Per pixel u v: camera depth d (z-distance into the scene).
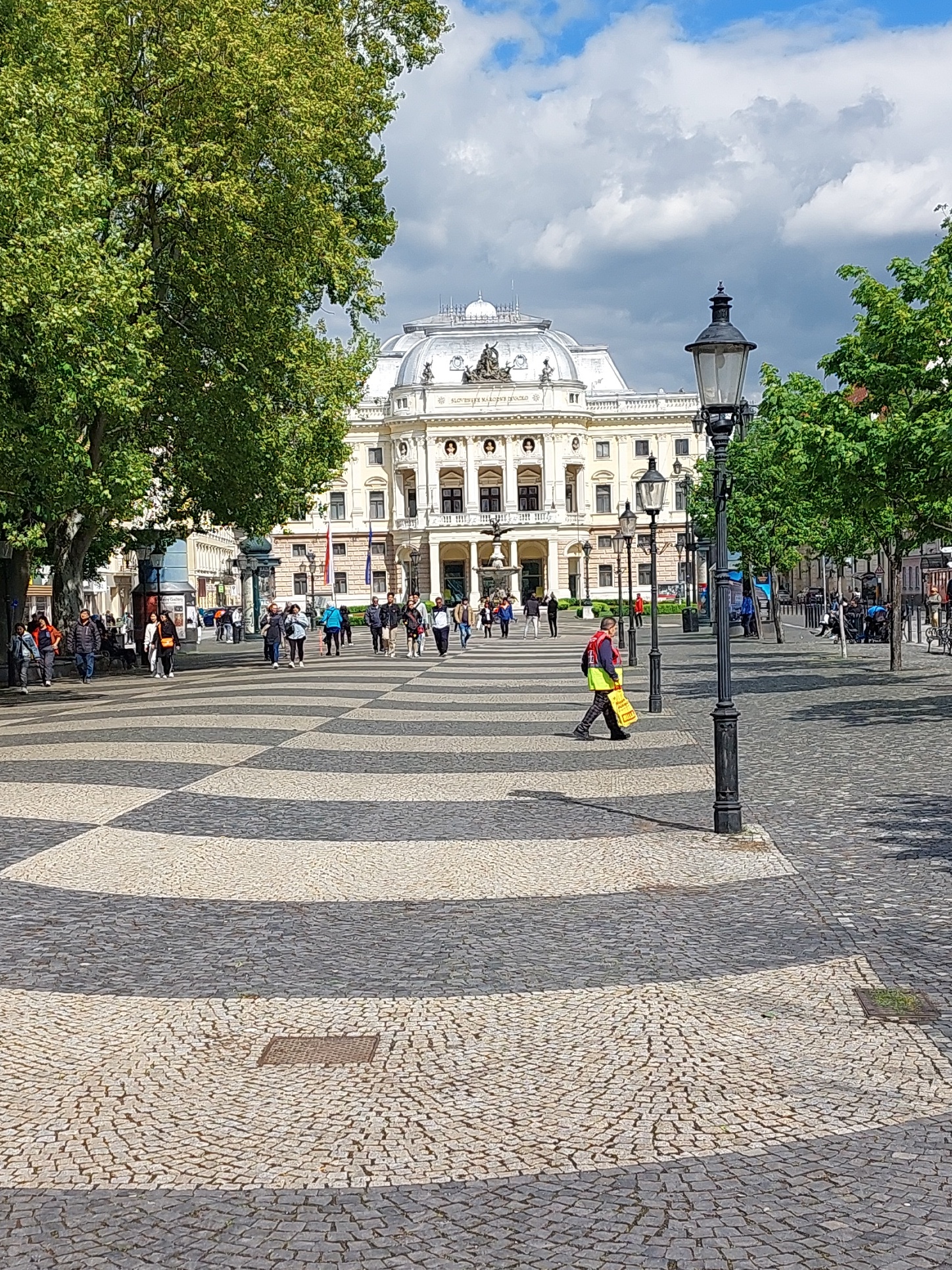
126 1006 7.17
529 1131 5.46
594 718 19.19
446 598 109.44
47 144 25.30
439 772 15.81
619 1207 4.79
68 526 39.47
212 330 35.34
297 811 13.14
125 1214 4.83
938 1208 4.72
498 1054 6.34
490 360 116.44
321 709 24.38
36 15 26.78
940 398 23.11
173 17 32.19
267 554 71.31
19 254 23.77
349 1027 6.75
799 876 9.81
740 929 8.43
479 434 115.62
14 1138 5.51
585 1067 6.14
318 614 85.62
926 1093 5.73
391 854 11.02
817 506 28.97
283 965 7.89
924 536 25.16
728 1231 4.61
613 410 121.06
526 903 9.31
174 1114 5.72
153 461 38.75
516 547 114.38
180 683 34.28
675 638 55.22
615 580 120.94
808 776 14.52
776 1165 5.09
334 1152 5.30
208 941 8.43
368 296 39.72
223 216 32.53
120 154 32.50
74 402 25.78
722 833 11.54
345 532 119.38
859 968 7.47
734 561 58.75
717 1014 6.81
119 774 15.77
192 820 12.61
